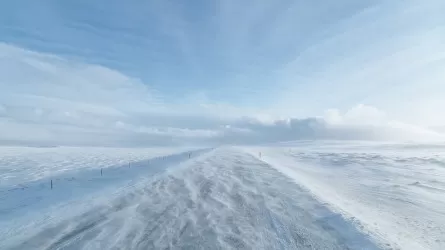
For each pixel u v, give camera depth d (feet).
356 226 33.63
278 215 40.57
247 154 179.83
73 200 45.42
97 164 103.91
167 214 41.01
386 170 91.86
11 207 40.04
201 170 90.07
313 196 50.37
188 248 29.25
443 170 88.99
